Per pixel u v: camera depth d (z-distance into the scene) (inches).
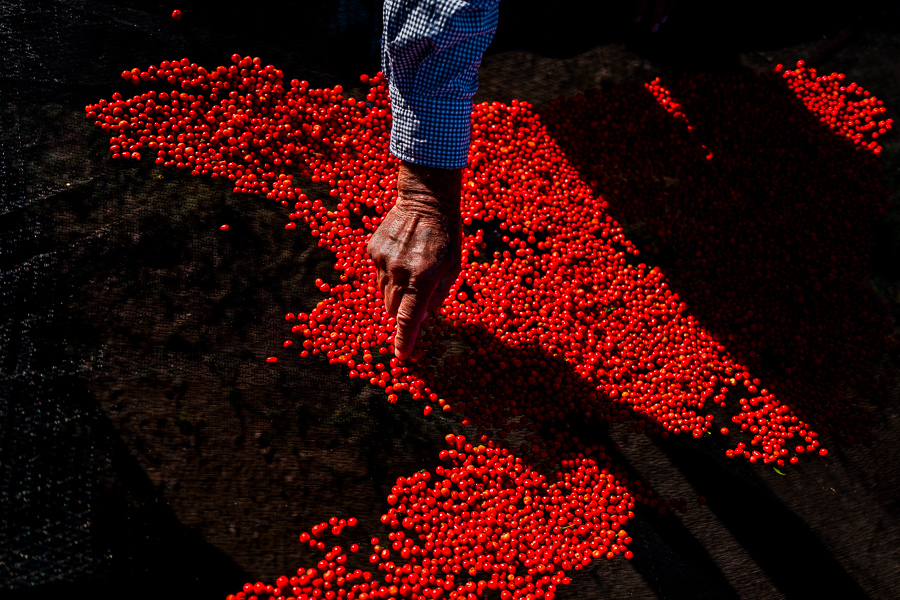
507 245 120.6
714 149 137.3
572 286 116.8
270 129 117.0
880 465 113.6
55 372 92.8
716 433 111.3
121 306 99.7
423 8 65.6
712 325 118.7
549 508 98.6
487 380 106.6
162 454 92.0
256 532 91.2
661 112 138.6
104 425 91.4
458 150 74.9
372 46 129.8
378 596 88.3
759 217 130.8
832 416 115.3
